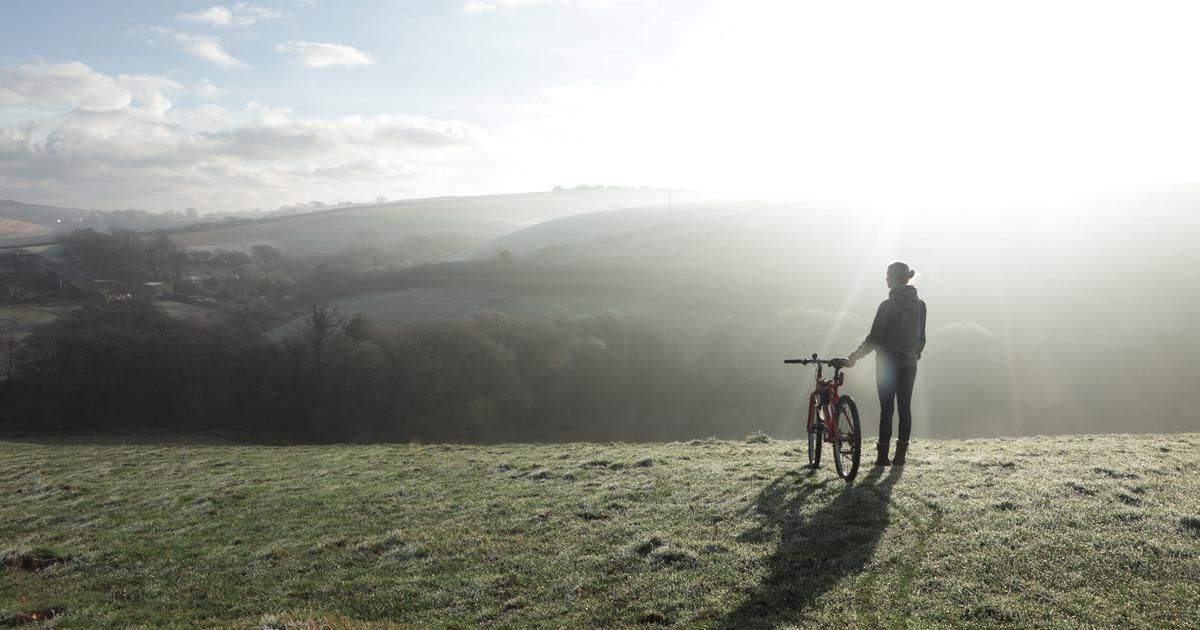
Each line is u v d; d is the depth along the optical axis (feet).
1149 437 45.60
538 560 27.66
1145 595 19.24
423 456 62.13
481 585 25.81
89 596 30.35
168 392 229.66
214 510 44.73
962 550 23.34
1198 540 22.44
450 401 222.69
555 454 56.13
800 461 40.98
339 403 223.30
